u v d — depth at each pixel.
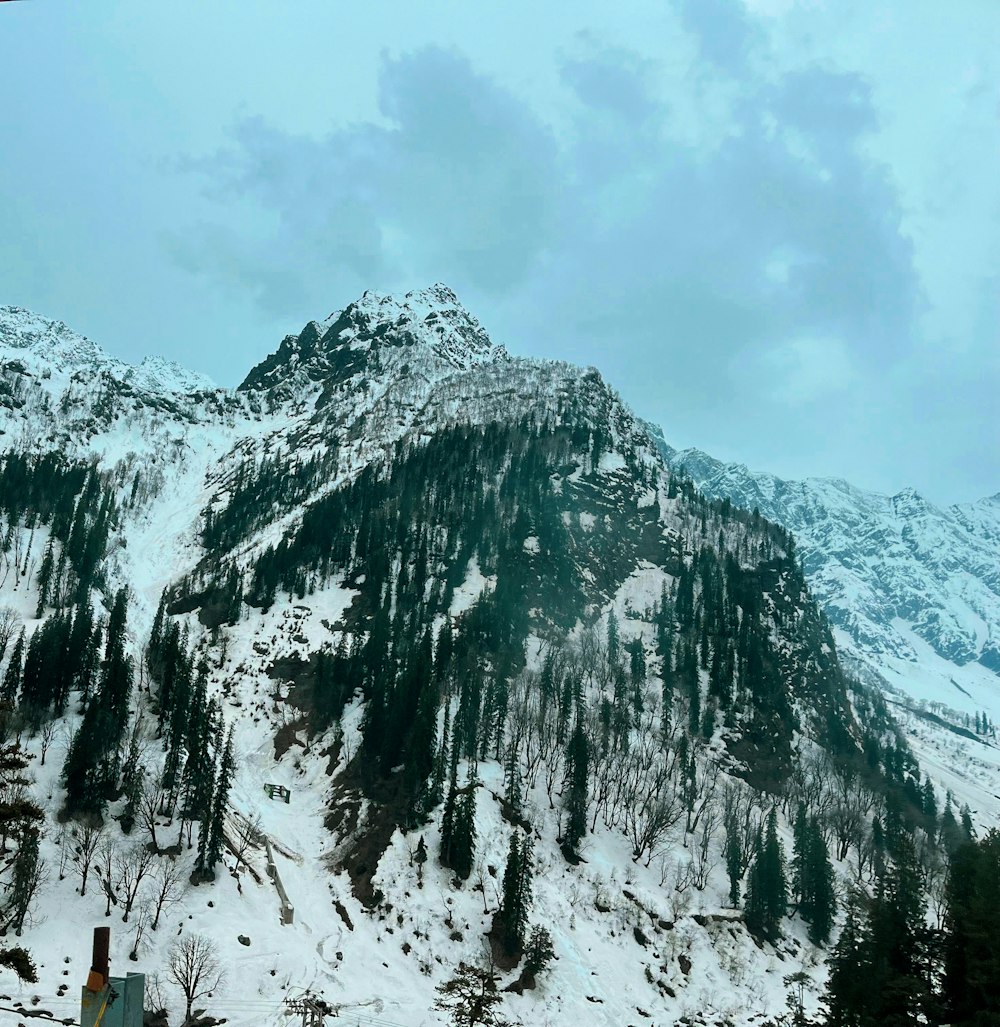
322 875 147.00
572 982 130.88
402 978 124.25
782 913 162.62
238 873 136.88
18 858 113.81
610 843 169.50
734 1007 136.88
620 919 148.12
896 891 105.19
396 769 168.38
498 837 155.00
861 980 95.38
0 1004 93.75
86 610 190.38
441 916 137.12
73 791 136.12
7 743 146.25
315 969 118.56
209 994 106.31
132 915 118.19
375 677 192.00
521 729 183.25
